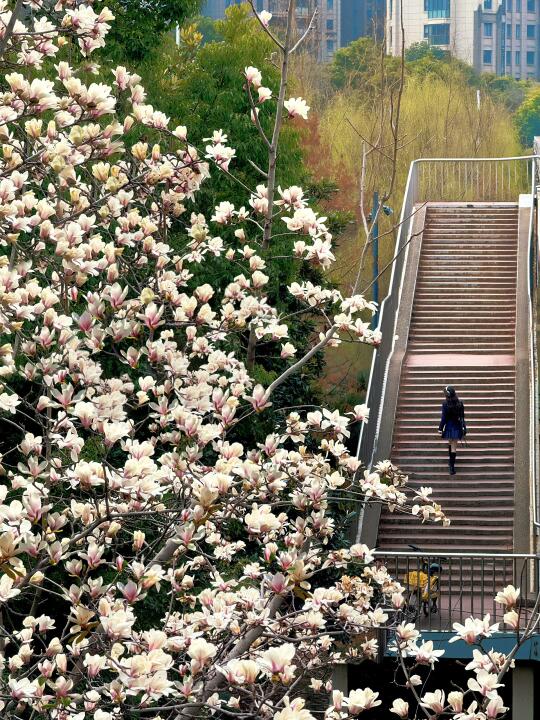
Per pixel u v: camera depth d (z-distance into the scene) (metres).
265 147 25.30
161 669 6.56
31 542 6.98
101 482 7.16
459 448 26.00
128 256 10.72
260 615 7.52
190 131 24.75
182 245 14.59
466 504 24.67
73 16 8.63
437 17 129.12
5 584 7.04
